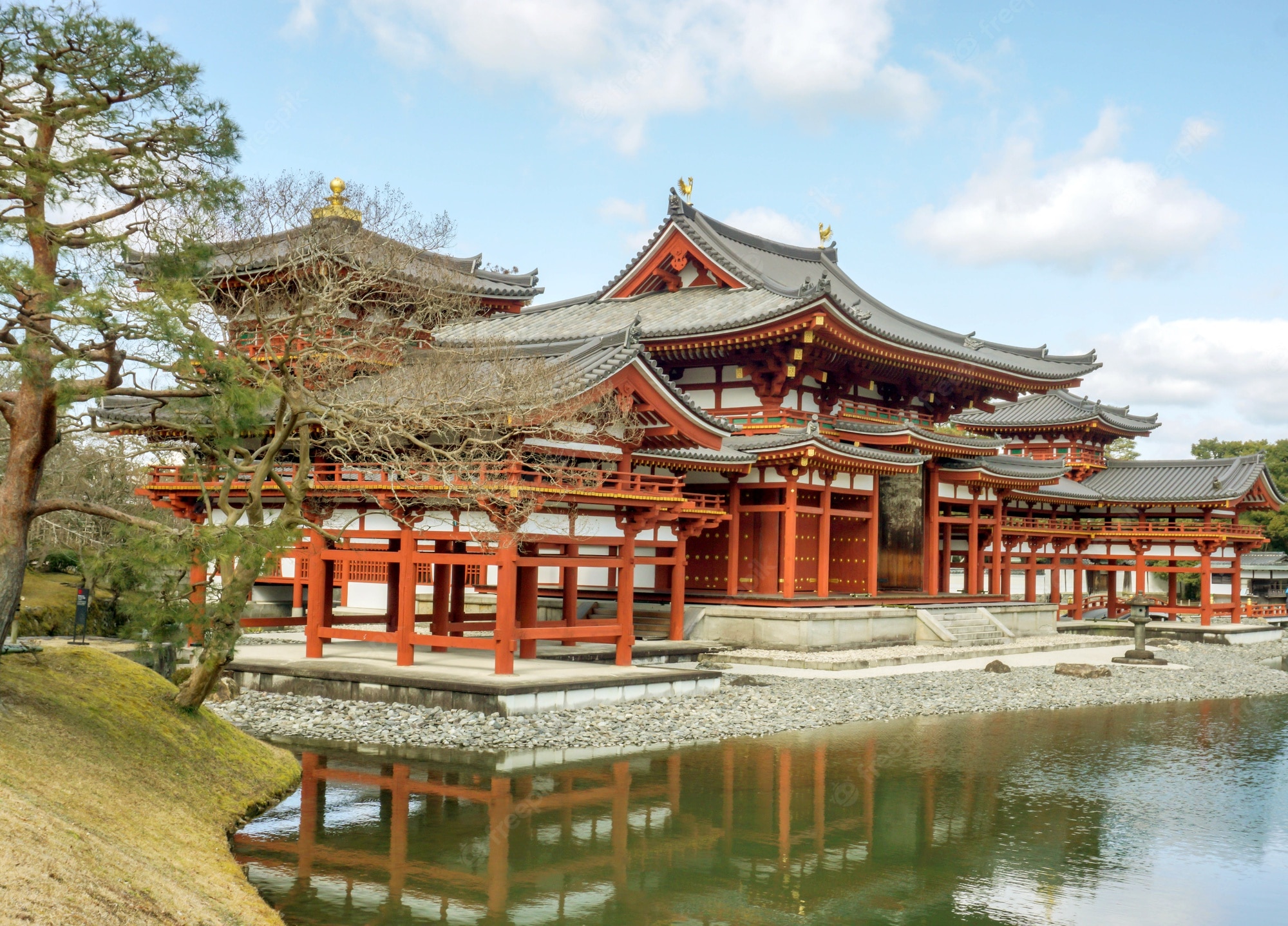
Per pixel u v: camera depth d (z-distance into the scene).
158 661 28.25
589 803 22.67
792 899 17.58
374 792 22.80
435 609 37.75
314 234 34.66
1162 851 20.70
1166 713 38.84
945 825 22.12
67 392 17.72
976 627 56.91
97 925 12.12
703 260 60.75
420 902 16.81
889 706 36.41
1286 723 37.62
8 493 19.12
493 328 61.12
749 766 26.62
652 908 17.00
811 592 54.00
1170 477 79.88
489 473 30.03
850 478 53.53
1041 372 66.62
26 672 20.44
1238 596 77.31
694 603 49.88
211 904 14.80
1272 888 18.56
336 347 34.75
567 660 37.19
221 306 34.47
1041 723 35.44
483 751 26.48
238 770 21.95
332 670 31.61
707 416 37.03
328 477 34.69
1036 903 17.62
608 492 32.84
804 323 50.12
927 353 57.75
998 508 65.25
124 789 18.00
